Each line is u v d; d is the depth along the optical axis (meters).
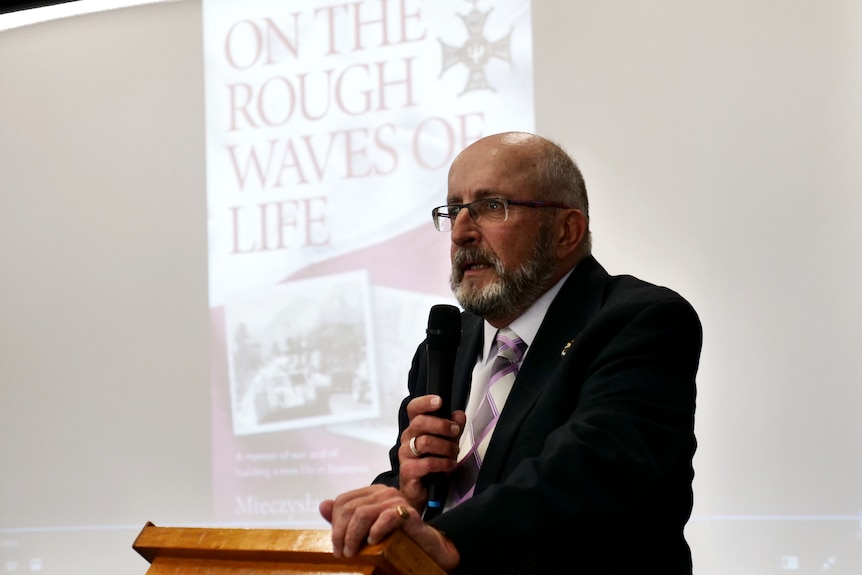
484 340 1.74
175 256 4.04
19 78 4.36
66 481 4.08
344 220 3.79
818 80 3.23
